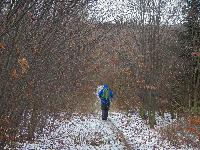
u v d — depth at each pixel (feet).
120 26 91.56
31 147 43.68
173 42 89.45
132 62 93.25
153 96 79.51
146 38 82.58
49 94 51.96
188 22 87.40
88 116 92.12
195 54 78.02
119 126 73.67
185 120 72.38
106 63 118.11
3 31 25.32
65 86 68.74
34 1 26.32
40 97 46.83
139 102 97.81
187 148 53.52
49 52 41.57
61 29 37.91
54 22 32.58
